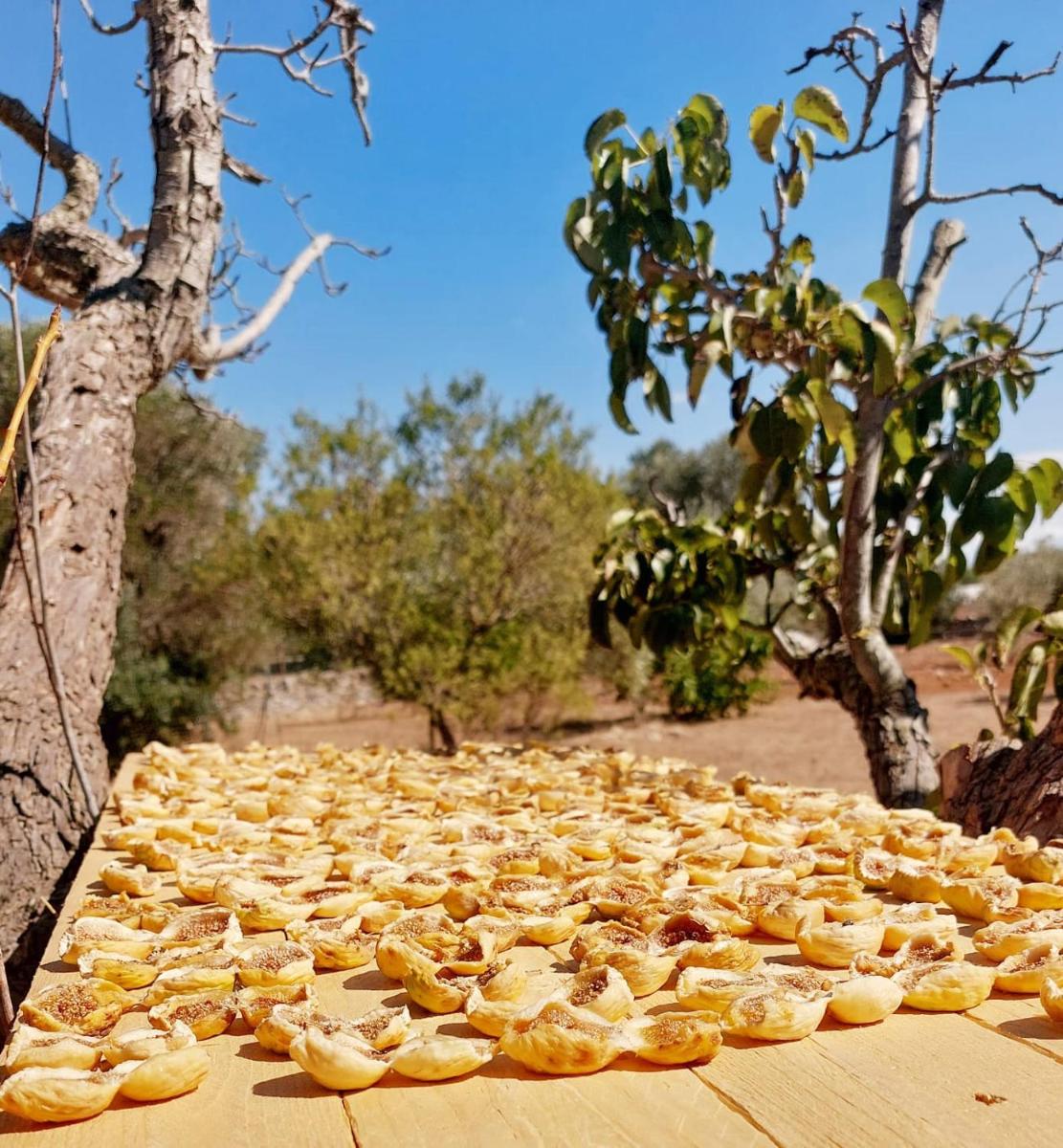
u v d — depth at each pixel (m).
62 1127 1.12
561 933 1.71
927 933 1.58
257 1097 1.18
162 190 3.82
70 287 4.12
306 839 2.40
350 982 1.56
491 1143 1.05
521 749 4.18
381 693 10.01
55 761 3.05
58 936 1.81
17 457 3.46
